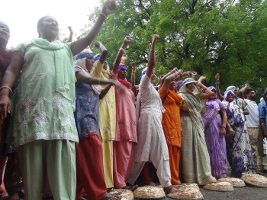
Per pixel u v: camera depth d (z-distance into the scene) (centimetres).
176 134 397
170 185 349
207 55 1192
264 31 1237
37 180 201
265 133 580
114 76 327
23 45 225
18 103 212
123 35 1430
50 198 246
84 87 279
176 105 413
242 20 1213
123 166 346
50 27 240
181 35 1237
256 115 604
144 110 377
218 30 1108
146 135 365
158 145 358
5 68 235
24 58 219
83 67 296
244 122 522
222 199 343
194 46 1205
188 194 327
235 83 1268
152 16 1300
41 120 203
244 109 575
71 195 207
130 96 380
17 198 252
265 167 656
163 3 1220
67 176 208
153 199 324
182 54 1277
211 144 471
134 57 1380
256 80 1455
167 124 399
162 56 1272
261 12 1267
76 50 243
